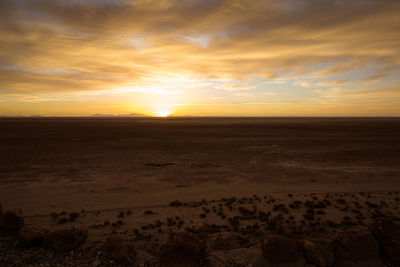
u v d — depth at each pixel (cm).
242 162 3116
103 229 1177
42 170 2581
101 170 2614
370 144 4853
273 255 730
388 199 1653
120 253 734
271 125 12850
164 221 1292
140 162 3100
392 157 3391
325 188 1948
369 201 1616
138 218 1330
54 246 779
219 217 1349
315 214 1383
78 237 809
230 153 3853
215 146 4691
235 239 1046
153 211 1438
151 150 4153
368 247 718
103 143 5119
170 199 1669
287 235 1095
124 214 1388
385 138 5947
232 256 792
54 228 1185
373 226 787
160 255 729
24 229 827
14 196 1708
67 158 3338
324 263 701
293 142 5294
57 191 1842
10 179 2194
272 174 2456
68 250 776
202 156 3569
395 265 700
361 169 2652
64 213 1383
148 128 10425
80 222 1267
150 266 719
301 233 1121
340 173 2475
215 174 2456
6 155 3541
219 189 1931
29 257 743
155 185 2042
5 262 714
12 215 922
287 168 2734
